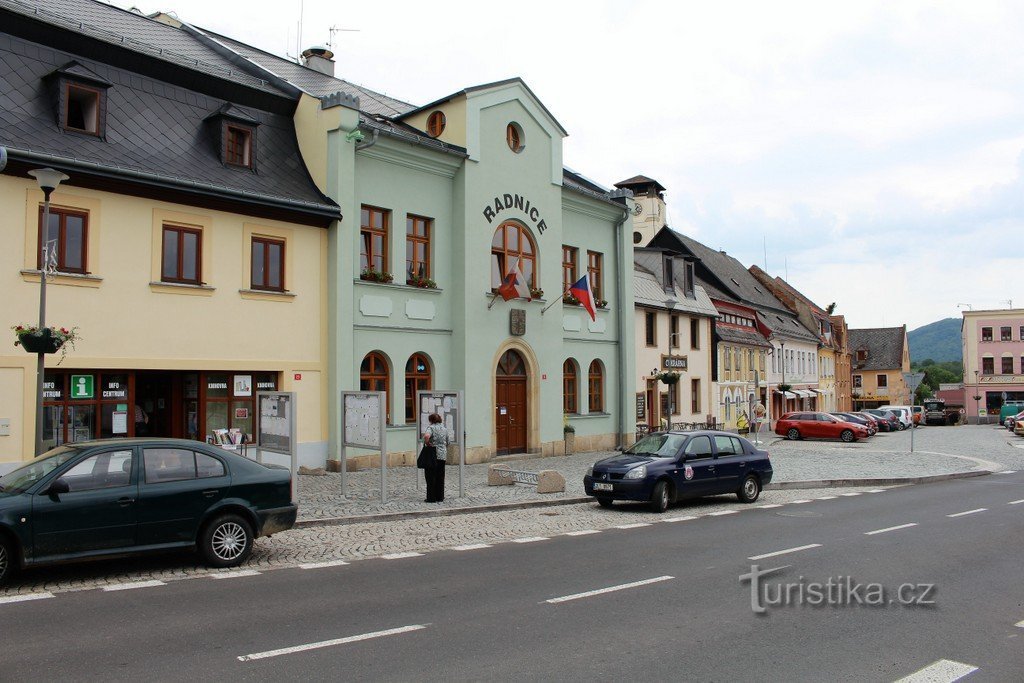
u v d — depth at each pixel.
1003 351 86.56
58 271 16.12
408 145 23.08
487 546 12.03
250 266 19.47
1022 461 31.81
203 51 23.77
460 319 24.55
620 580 9.62
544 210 27.84
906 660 6.61
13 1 17.95
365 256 22.48
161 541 9.73
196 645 6.86
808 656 6.70
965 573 10.09
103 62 18.14
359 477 20.05
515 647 6.87
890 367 98.44
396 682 5.95
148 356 17.44
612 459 17.08
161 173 17.53
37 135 16.02
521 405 27.23
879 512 16.22
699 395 42.03
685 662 6.50
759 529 13.87
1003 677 6.21
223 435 18.45
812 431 44.56
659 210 56.03
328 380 21.02
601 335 31.64
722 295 50.66
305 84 25.66
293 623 7.59
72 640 6.99
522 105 26.92
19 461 15.51
